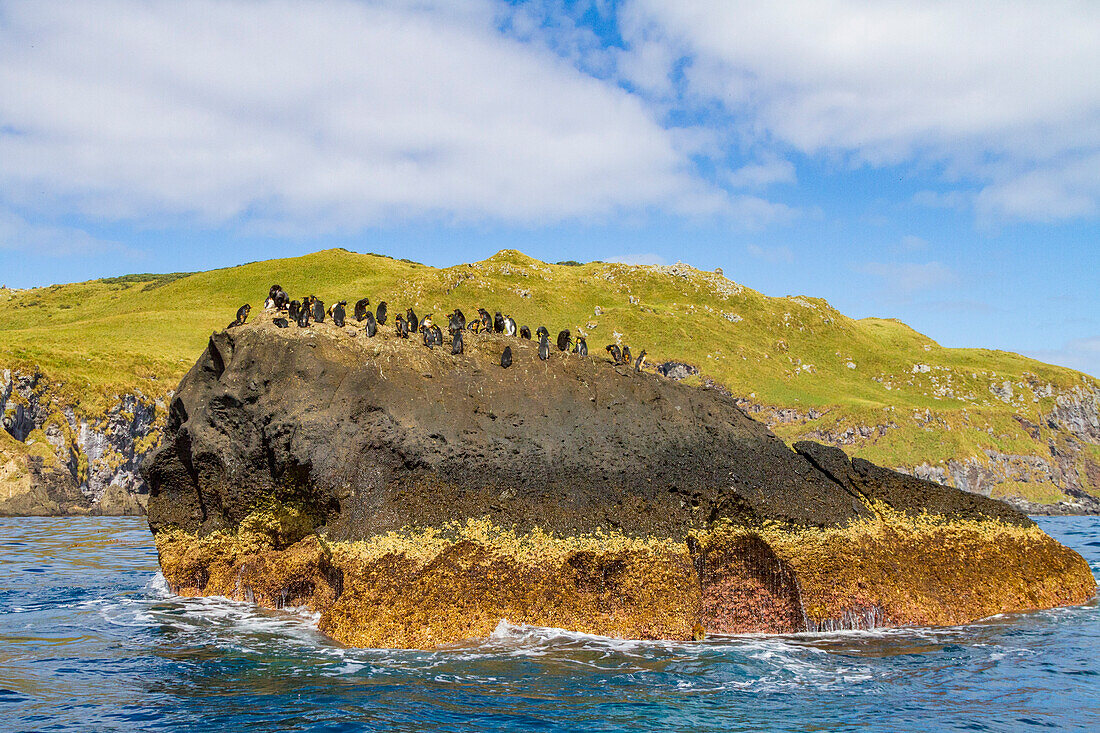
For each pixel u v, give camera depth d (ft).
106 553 115.34
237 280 463.42
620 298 460.14
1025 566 75.25
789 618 63.62
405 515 61.72
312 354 70.54
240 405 71.46
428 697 45.98
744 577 64.59
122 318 369.71
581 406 72.79
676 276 498.28
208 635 58.95
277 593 67.31
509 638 57.11
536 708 44.80
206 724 41.73
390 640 55.47
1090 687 50.65
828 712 45.60
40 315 458.91
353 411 67.00
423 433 65.98
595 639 58.08
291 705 44.47
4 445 208.74
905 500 75.46
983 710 46.39
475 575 59.06
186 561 73.31
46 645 56.49
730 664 53.83
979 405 397.60
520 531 62.39
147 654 54.19
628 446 70.08
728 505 67.31
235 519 72.02
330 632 57.88
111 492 216.54
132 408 247.70
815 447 77.46
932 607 67.46
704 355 403.13
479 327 84.64
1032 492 335.06
